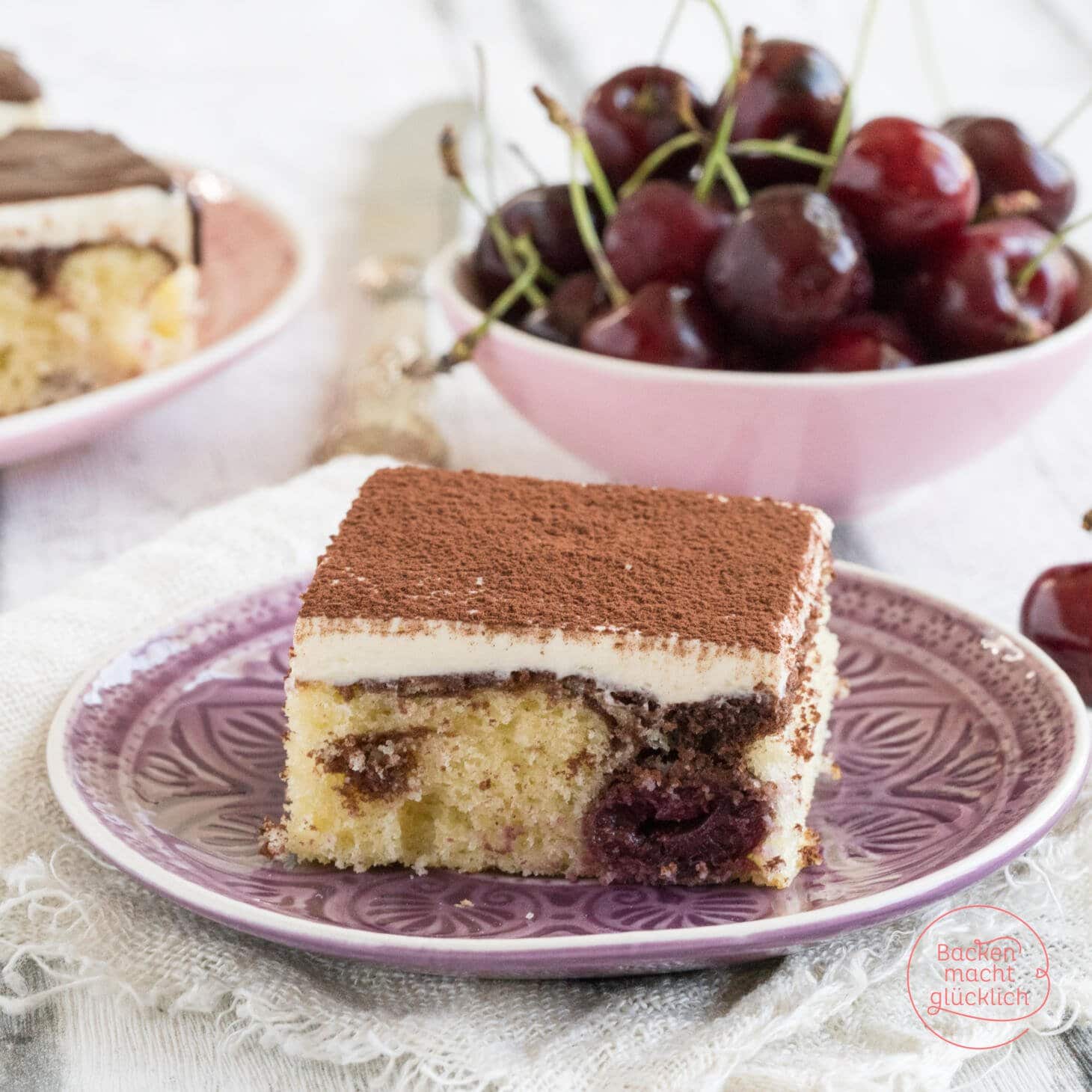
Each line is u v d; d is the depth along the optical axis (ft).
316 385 1.97
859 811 1.45
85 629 1.55
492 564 1.46
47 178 1.90
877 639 1.56
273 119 2.91
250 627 1.55
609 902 1.41
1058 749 1.43
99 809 1.41
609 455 1.71
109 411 1.76
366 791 1.44
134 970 1.36
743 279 1.65
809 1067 1.33
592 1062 1.32
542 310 1.74
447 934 1.37
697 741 1.42
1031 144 1.75
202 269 2.01
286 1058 1.34
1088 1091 1.33
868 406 1.63
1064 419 1.92
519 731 1.43
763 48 1.73
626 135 1.74
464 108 2.80
